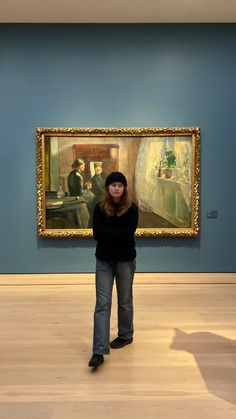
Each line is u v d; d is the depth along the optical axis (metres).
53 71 7.84
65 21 7.71
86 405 3.34
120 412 3.23
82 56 7.84
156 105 7.92
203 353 4.36
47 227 7.92
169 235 7.92
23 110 7.87
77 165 7.88
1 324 5.27
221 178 7.98
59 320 5.42
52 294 6.67
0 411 3.25
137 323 5.28
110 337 4.83
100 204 4.20
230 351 4.42
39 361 4.19
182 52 7.88
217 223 8.03
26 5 6.96
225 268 8.07
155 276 7.83
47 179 7.88
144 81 7.90
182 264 8.06
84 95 7.89
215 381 3.75
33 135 7.89
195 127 7.85
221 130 7.93
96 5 6.98
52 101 7.87
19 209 7.96
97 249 4.25
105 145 7.87
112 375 3.88
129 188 7.92
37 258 8.02
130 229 4.12
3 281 7.51
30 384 3.70
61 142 7.85
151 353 4.37
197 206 7.90
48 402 3.39
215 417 3.16
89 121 7.91
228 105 7.91
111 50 7.85
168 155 7.89
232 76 7.91
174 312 5.73
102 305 4.14
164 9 7.20
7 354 4.36
